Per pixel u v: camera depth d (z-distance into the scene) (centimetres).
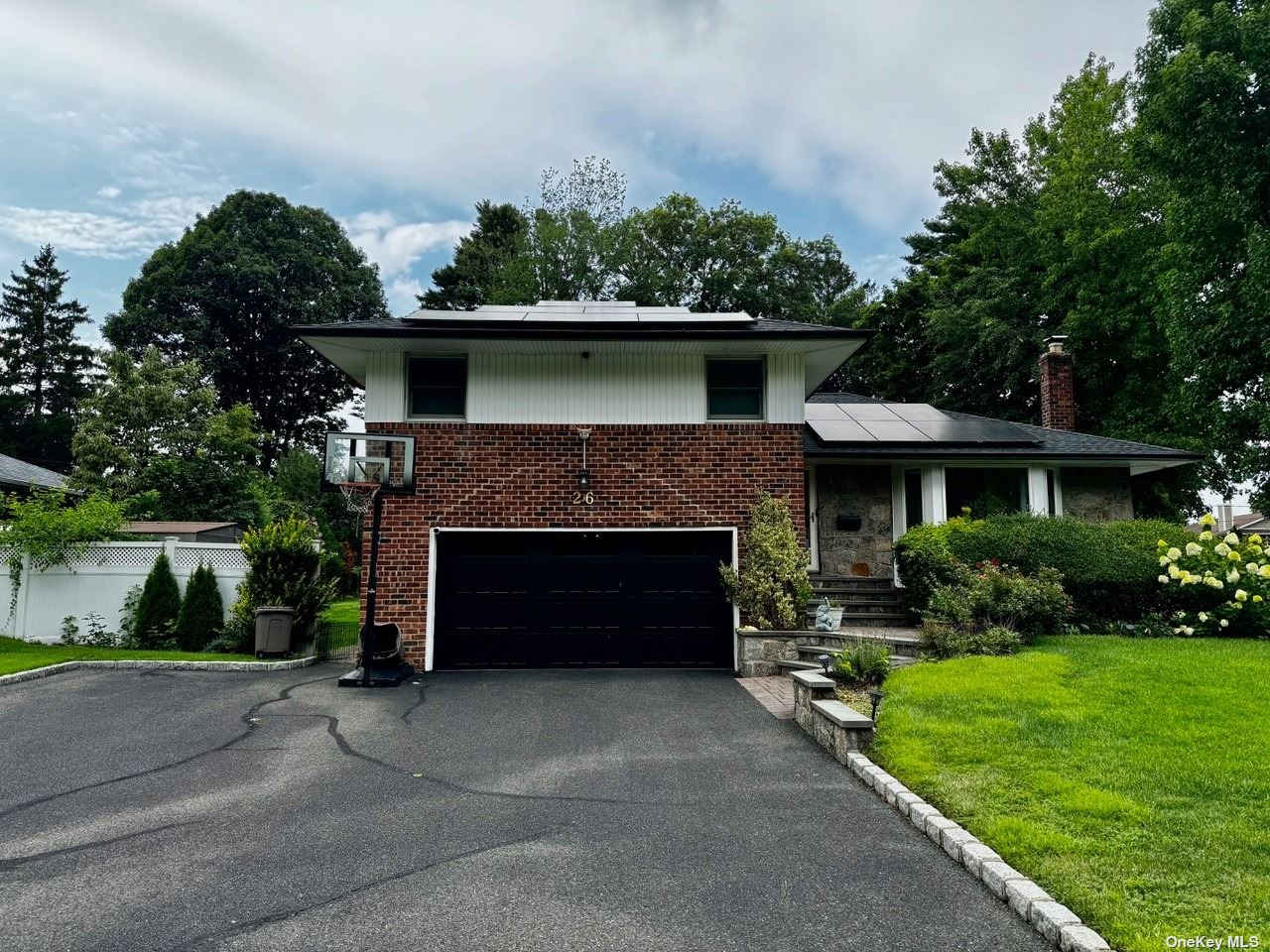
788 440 1190
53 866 439
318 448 4566
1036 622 998
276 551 1274
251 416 2780
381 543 1148
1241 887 365
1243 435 1691
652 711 856
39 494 1425
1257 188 1562
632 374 1198
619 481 1177
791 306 3734
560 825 506
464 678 1062
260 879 420
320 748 704
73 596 1311
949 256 3134
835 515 1453
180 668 1109
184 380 2675
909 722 654
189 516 2291
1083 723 622
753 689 980
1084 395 2406
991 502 1425
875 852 457
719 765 651
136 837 486
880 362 3166
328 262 4272
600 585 1170
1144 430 2153
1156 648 892
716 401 1209
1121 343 2266
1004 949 341
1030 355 2495
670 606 1166
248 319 4097
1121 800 470
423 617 1134
